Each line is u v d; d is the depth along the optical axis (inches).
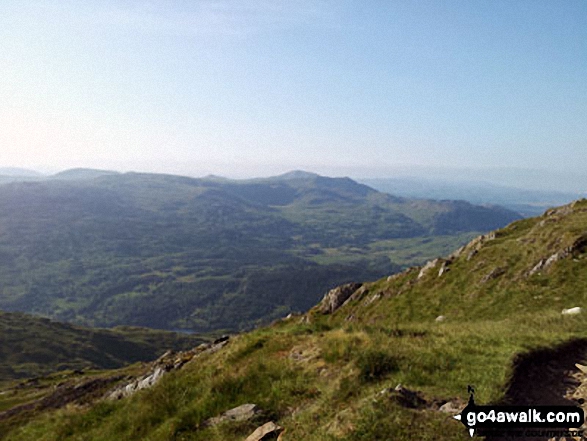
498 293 1581.0
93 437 746.2
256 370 723.4
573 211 2071.9
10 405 3245.6
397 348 645.3
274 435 479.8
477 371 526.9
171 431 598.2
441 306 1769.2
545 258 1620.3
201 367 908.0
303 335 934.4
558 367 553.0
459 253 2283.5
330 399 531.2
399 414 411.2
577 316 893.8
